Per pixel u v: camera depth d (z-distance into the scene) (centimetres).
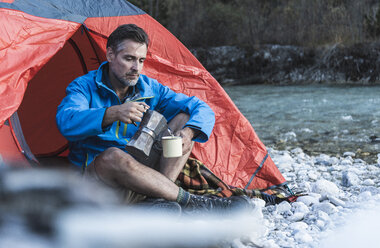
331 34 1251
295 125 611
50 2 282
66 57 346
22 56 239
